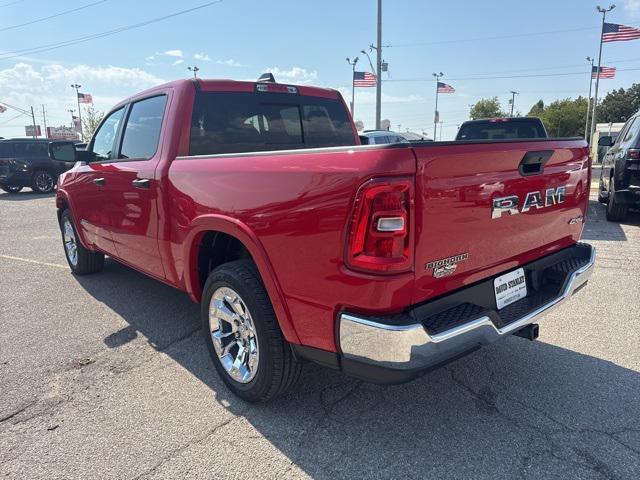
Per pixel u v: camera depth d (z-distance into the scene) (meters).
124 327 4.27
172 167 3.33
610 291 4.92
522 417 2.79
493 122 9.25
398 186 2.04
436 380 3.23
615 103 85.56
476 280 2.57
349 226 2.14
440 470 2.38
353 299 2.20
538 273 3.07
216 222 2.87
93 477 2.39
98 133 4.92
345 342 2.26
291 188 2.38
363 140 8.01
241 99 3.83
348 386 3.17
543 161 2.80
